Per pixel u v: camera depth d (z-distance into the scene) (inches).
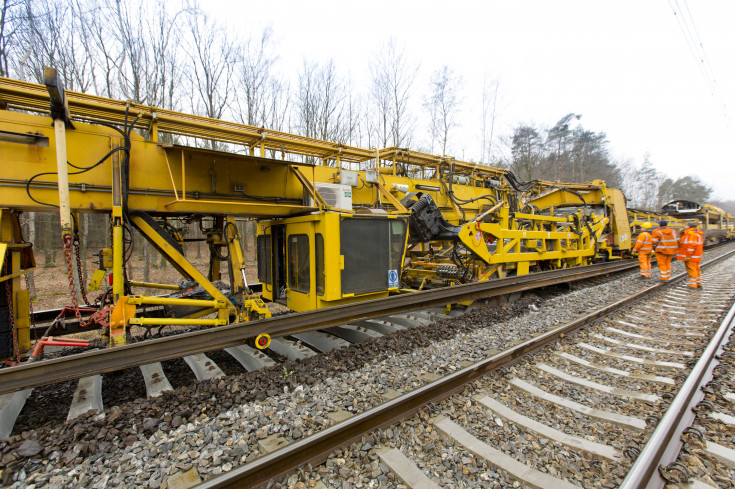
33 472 89.0
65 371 105.5
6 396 125.5
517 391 140.9
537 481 90.5
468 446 104.5
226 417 113.9
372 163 385.7
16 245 146.5
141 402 118.6
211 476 88.1
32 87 151.7
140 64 450.6
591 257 449.4
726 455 99.1
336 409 118.0
